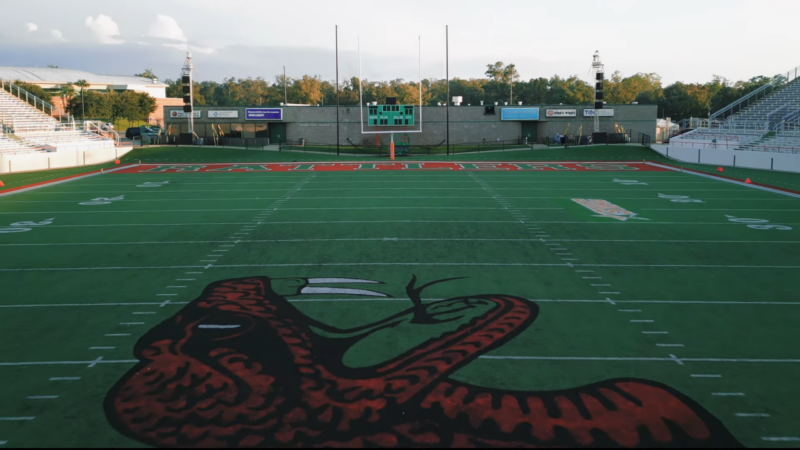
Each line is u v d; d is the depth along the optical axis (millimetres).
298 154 41812
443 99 108125
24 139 36188
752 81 87750
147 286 10195
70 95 78875
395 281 10430
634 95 102938
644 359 7121
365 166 33750
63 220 16688
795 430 5523
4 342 7703
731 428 5551
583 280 10555
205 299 9430
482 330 8031
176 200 20500
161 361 7047
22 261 12008
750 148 36062
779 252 12695
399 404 5957
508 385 6398
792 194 21953
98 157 37281
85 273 11062
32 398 6172
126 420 5703
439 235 14508
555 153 42812
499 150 45938
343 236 14391
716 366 6930
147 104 82812
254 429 5508
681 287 10141
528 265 11602
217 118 51906
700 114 88438
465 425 5578
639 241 13812
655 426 5578
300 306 9039
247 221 16453
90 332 8031
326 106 51938
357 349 7352
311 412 5801
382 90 107938
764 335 7906
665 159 39562
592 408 5910
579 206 19000
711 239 14016
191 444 5281
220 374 6668
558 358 7121
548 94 103625
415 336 7793
